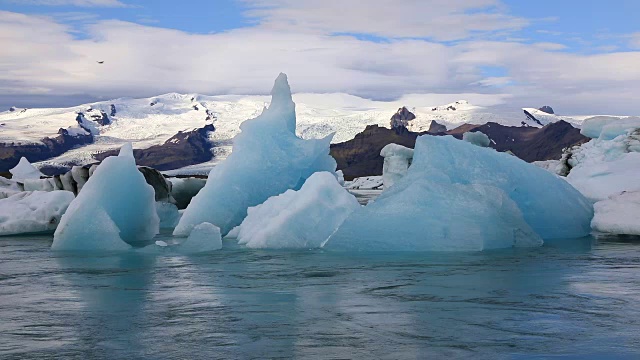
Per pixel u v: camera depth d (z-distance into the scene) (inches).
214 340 242.5
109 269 450.3
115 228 577.9
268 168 705.0
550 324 261.6
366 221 532.7
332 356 219.1
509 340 237.0
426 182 540.7
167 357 221.1
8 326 269.3
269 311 294.8
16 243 661.3
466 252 502.6
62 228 585.0
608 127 1069.1
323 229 566.3
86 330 261.1
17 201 816.3
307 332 252.7
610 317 273.9
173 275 417.1
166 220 873.5
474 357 216.2
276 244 562.3
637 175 871.7
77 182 1013.2
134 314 291.9
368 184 4416.8
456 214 521.3
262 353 224.1
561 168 1185.4
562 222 625.6
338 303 312.3
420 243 514.0
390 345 231.9
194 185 1243.8
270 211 618.2
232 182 699.4
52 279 407.5
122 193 623.2
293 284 373.1
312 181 597.9
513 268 423.2
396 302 312.5
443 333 248.5
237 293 346.0
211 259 494.6
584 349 224.1
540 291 338.6
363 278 389.7
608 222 642.8
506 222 539.2
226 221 682.8
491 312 286.2
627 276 387.9
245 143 723.4
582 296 323.0
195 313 292.5
